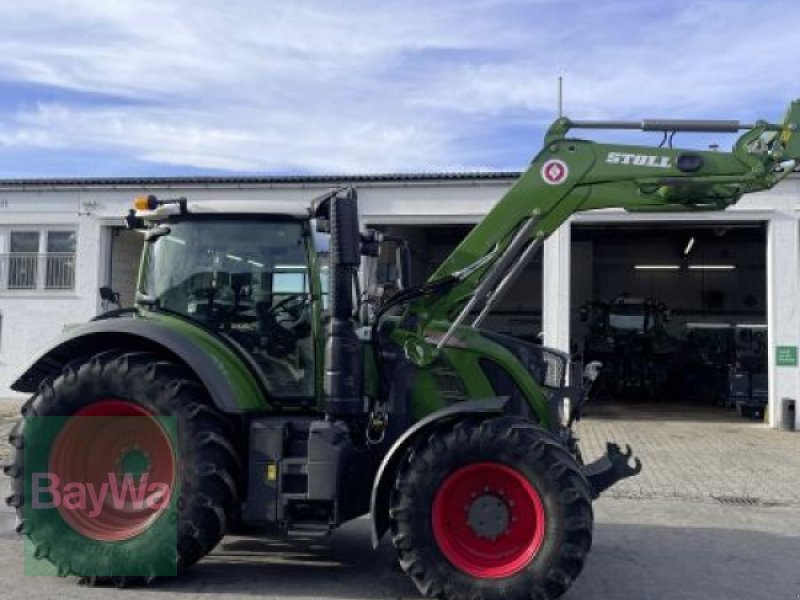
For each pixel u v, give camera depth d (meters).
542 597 4.72
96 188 17.06
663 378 21.33
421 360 5.71
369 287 6.10
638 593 5.32
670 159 5.71
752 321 26.33
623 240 26.34
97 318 5.95
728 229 21.45
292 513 5.26
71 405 5.32
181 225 5.87
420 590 4.88
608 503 8.43
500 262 5.73
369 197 16.11
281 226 5.77
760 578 5.71
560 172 5.79
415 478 4.88
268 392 5.62
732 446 12.59
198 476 5.14
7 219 17.41
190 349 5.31
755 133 5.65
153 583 5.29
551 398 6.03
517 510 4.90
